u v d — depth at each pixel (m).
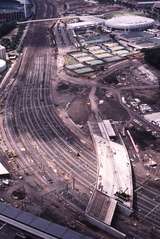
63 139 166.62
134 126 175.12
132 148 159.38
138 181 140.12
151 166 148.50
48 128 175.75
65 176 142.38
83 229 116.75
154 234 116.31
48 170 146.00
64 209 125.44
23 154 156.62
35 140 166.50
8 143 164.75
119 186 133.62
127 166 145.38
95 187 134.38
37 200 129.75
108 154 152.75
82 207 126.31
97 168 145.75
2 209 118.81
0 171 143.25
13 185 137.62
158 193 134.25
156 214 124.81
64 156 154.62
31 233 110.81
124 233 116.00
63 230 110.69
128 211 122.88
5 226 114.12
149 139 165.25
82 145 162.00
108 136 166.12
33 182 139.12
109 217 119.12
